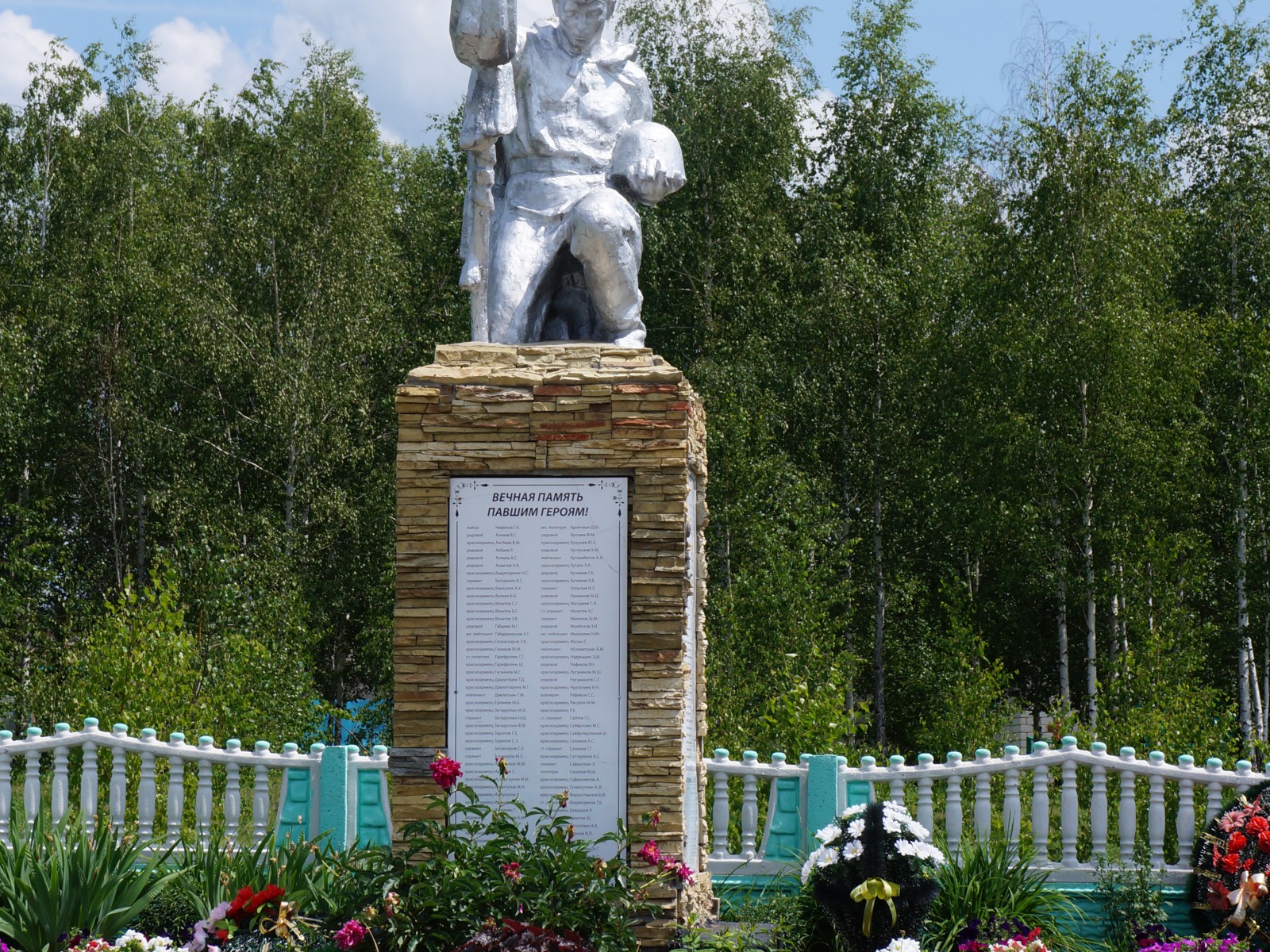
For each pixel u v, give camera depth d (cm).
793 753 1252
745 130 2394
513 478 661
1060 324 2059
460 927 589
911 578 2466
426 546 660
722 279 2406
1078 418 2088
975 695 1778
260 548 2269
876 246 2706
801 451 2442
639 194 767
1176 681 1631
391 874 610
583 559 657
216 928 633
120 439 2450
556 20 789
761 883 824
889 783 868
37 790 878
